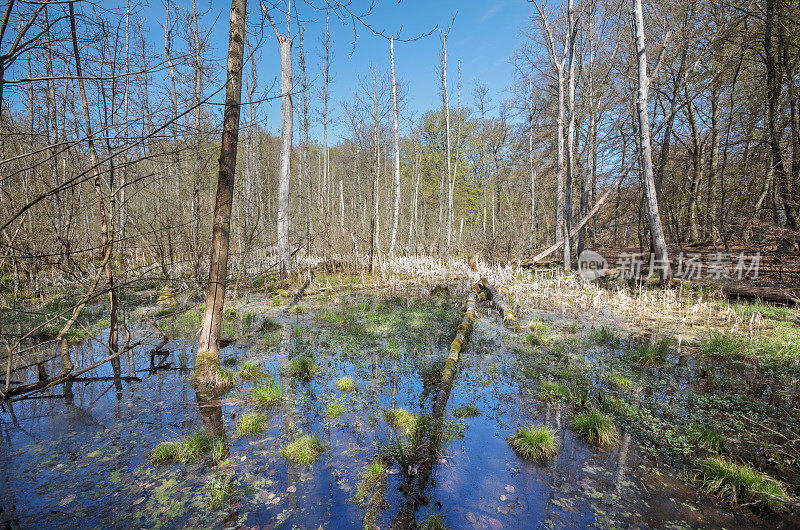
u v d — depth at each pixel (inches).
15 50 101.0
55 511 104.5
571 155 596.7
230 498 110.4
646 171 443.5
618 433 147.1
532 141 935.7
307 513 104.3
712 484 115.2
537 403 173.3
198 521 101.4
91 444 139.0
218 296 196.4
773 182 462.3
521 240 836.0
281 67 482.9
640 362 223.5
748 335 264.5
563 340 265.4
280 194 494.3
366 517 101.4
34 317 312.2
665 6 506.0
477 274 572.1
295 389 186.7
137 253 460.4
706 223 643.5
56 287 395.2
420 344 258.2
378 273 590.2
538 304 396.5
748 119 591.5
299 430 148.3
